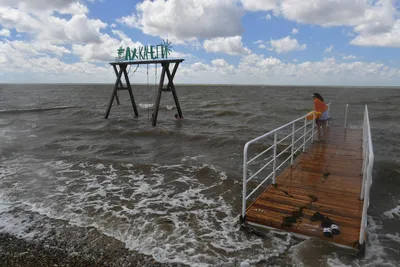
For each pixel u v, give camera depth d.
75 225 5.42
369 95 70.88
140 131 15.48
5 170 9.03
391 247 4.51
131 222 5.47
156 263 4.11
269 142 13.07
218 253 4.25
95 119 21.56
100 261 4.25
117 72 20.73
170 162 9.99
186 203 6.41
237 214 5.75
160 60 16.52
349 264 3.77
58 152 11.51
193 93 79.88
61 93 75.19
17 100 46.38
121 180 8.10
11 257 4.46
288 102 43.00
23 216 5.86
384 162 9.62
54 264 4.24
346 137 10.52
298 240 4.30
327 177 6.21
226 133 15.80
